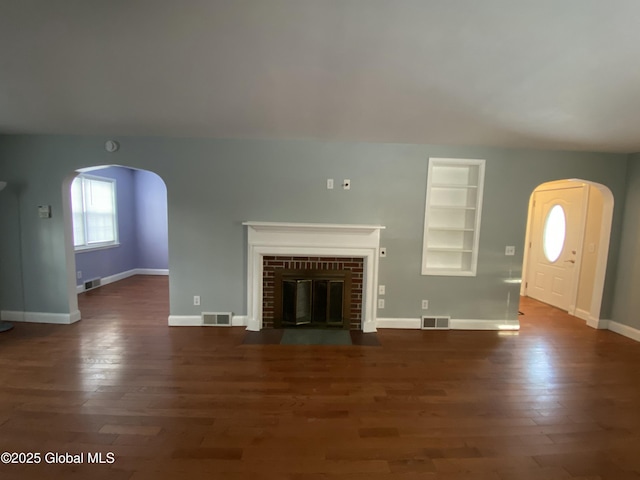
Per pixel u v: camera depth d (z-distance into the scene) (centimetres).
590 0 131
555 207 529
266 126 324
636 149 380
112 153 379
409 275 406
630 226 406
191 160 382
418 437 216
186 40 170
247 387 271
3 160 381
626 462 199
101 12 147
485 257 407
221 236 394
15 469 182
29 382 271
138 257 718
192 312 402
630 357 345
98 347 339
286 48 176
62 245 393
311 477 182
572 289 491
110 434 211
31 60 193
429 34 159
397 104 254
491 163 394
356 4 139
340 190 391
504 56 178
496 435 220
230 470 185
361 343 365
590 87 210
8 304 403
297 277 398
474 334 400
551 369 315
